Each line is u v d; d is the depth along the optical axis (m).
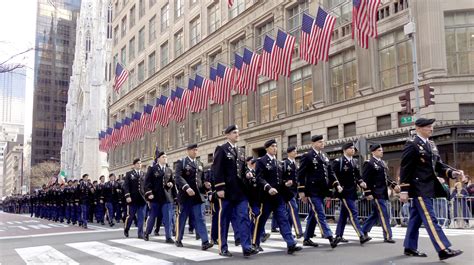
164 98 36.53
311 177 10.10
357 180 10.61
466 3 20.45
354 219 10.40
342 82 25.17
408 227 8.32
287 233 9.06
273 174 9.21
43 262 8.90
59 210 26.62
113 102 64.88
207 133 38.59
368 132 22.69
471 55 20.61
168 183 12.27
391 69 22.34
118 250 10.39
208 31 39.16
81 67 98.69
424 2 20.73
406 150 7.96
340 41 25.03
